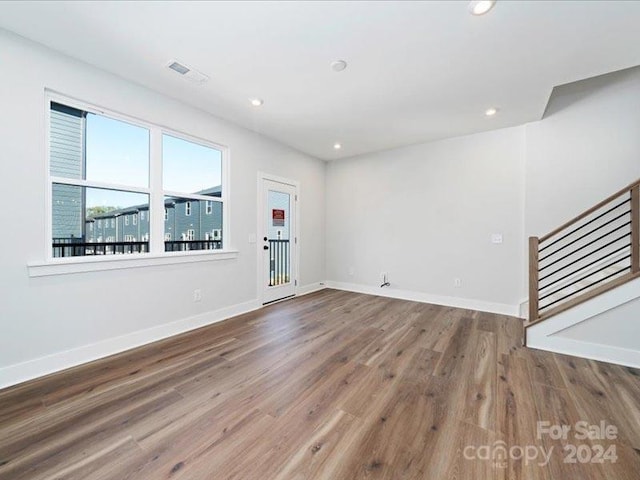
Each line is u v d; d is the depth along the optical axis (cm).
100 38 197
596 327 233
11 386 190
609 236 309
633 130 300
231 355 240
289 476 121
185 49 209
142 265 262
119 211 257
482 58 217
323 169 533
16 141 195
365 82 254
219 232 346
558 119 332
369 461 129
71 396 179
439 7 167
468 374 208
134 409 166
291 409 167
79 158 233
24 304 198
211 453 133
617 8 166
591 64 225
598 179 315
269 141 407
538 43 199
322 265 536
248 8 169
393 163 460
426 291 432
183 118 296
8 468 125
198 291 312
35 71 202
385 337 283
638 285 218
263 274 403
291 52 212
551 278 337
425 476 121
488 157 379
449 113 320
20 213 197
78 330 223
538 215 345
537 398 178
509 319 346
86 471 123
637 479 120
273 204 421
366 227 492
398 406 170
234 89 268
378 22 180
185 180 309
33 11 171
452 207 408
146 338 266
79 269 222
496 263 377
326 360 231
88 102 229
